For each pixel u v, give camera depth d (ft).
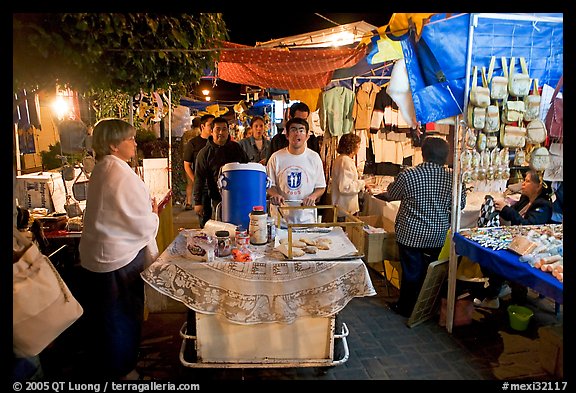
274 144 14.39
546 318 10.84
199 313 7.34
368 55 12.23
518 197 13.50
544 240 8.44
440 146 10.53
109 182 7.07
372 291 7.09
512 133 9.55
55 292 6.23
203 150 13.05
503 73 9.56
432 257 10.93
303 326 7.50
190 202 25.66
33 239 8.36
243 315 7.11
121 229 7.20
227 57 12.11
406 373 8.38
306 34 13.73
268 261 7.07
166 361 8.65
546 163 9.72
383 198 15.12
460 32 9.16
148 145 18.12
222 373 8.20
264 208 8.25
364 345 9.48
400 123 18.43
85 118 12.41
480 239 9.29
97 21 6.11
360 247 7.52
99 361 7.59
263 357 7.62
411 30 8.68
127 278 7.43
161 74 7.85
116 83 7.61
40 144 13.60
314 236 8.39
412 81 9.54
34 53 5.98
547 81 10.20
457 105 9.59
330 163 19.36
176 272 6.97
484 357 8.99
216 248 7.31
